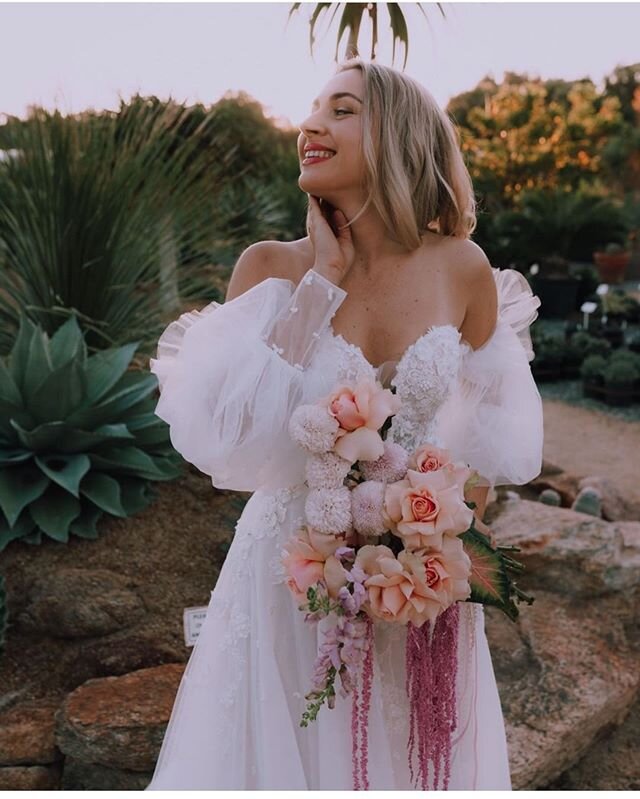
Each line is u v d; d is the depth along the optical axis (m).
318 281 1.53
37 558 3.19
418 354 1.57
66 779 2.33
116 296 4.34
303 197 9.25
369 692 1.47
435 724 1.49
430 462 1.44
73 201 4.06
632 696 2.71
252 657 1.61
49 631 2.85
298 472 1.56
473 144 14.50
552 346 8.28
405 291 1.63
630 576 3.06
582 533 3.29
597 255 12.89
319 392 1.54
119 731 2.28
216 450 1.50
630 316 10.06
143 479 3.66
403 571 1.36
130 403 3.61
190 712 1.71
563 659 2.72
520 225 12.12
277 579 1.59
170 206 4.34
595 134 14.87
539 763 2.29
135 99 4.41
